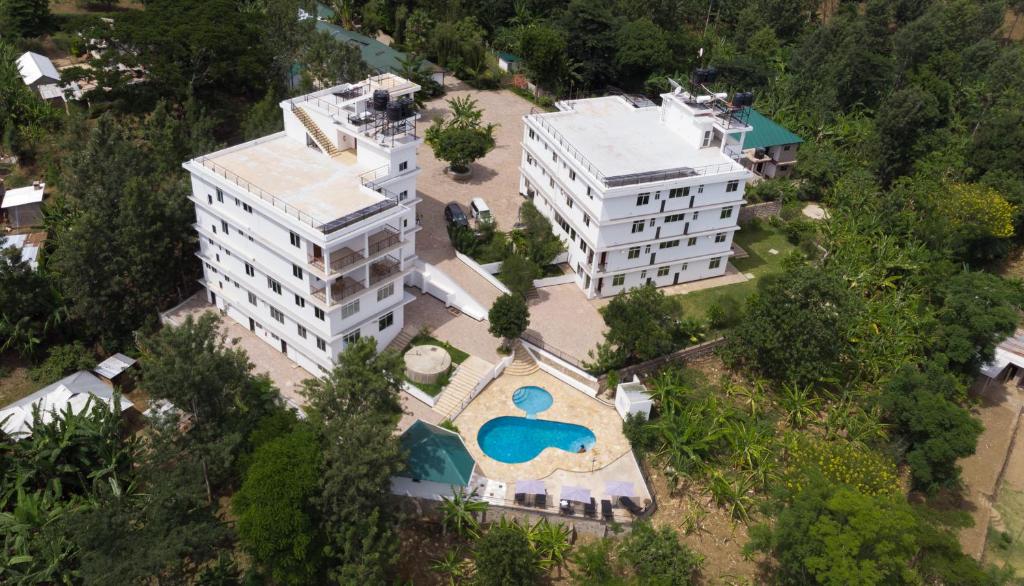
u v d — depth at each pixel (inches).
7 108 3255.4
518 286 2630.4
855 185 3430.1
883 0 5059.1
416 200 2539.4
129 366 2319.1
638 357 2453.2
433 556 1934.1
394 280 2331.4
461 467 1987.0
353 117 2492.6
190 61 3206.2
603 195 2519.7
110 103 3053.6
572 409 2324.1
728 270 3016.7
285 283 2225.6
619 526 1989.4
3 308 2294.5
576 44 4335.6
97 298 2322.8
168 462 1838.1
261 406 2034.9
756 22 5137.8
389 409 1889.8
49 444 1891.0
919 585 1736.0
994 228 3161.9
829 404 2438.5
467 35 4439.0
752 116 3767.2
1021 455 2576.3
